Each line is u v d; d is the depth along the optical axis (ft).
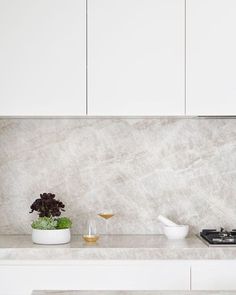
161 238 9.89
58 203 9.59
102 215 9.52
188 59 9.26
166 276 8.55
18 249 8.57
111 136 10.50
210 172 10.43
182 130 10.43
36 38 9.28
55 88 9.27
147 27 9.27
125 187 10.46
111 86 9.26
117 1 9.28
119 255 8.56
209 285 8.54
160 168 10.44
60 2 9.28
